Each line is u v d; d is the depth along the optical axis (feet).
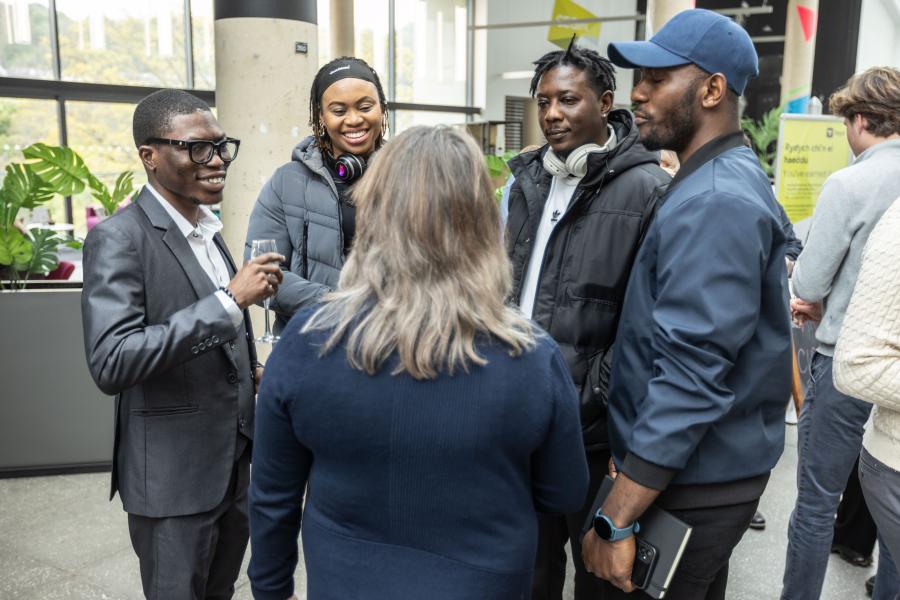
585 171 5.99
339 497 3.18
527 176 6.47
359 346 2.99
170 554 5.16
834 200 6.46
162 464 5.06
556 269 5.92
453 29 41.22
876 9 40.88
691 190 4.15
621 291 5.71
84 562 8.63
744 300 3.93
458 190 3.02
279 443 3.34
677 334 3.97
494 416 2.98
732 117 4.41
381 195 3.12
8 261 11.92
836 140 13.89
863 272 4.15
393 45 38.45
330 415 3.05
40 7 25.80
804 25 36.55
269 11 13.25
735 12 39.04
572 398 3.28
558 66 5.94
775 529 9.51
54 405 11.12
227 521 5.69
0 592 7.95
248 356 5.97
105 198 13.39
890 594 6.62
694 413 3.95
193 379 5.13
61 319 10.98
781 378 4.39
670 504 4.35
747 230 3.92
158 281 4.97
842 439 6.63
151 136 4.95
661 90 4.39
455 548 3.11
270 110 13.52
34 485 10.90
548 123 5.99
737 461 4.30
